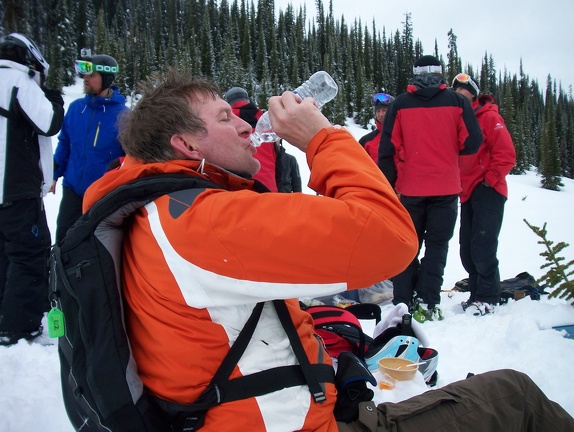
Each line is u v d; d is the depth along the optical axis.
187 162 1.18
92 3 50.84
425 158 3.65
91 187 1.18
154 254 1.06
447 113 3.61
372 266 1.02
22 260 2.95
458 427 1.21
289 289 1.02
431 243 3.76
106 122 3.58
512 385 1.31
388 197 1.08
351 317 1.92
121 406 1.03
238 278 1.01
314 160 1.17
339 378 1.26
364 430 1.18
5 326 2.92
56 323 1.10
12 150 2.87
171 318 1.06
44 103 2.92
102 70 3.53
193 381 1.06
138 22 55.03
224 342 1.07
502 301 4.07
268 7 59.81
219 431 1.05
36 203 2.99
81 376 1.05
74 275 1.06
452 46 66.56
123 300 1.14
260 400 1.06
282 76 49.59
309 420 1.10
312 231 0.99
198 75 1.31
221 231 1.00
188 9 55.22
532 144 57.78
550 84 72.38
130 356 1.06
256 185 1.28
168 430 1.10
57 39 32.78
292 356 1.15
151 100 1.25
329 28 61.00
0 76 2.83
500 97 63.06
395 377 1.78
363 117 43.72
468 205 4.18
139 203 1.10
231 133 1.26
